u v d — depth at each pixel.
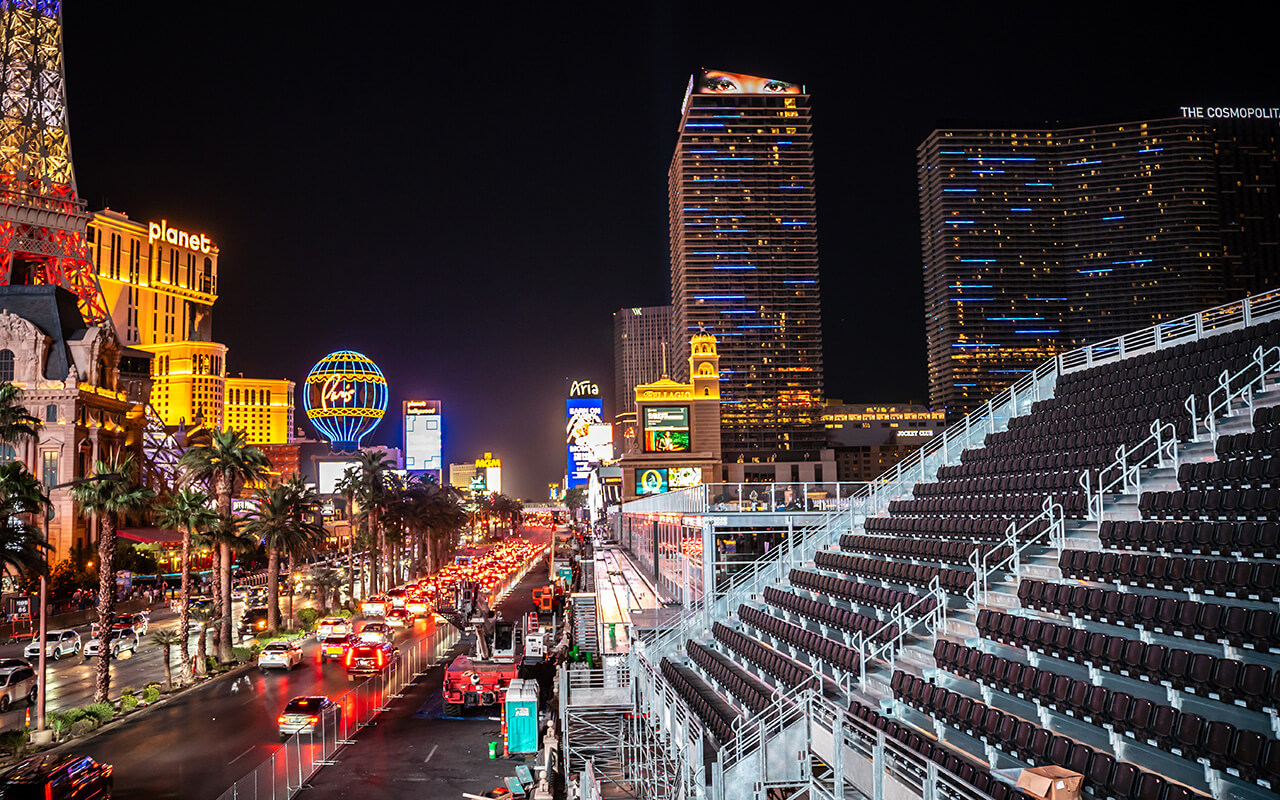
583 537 181.88
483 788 28.77
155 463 143.50
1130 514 24.34
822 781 19.95
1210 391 27.39
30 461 104.44
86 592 84.69
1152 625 18.84
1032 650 20.95
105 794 25.89
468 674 40.41
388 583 121.19
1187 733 15.26
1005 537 27.73
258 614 70.62
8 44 148.25
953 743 20.41
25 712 40.47
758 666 30.97
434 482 139.62
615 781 28.41
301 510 71.88
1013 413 41.19
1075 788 12.77
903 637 25.98
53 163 147.50
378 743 34.84
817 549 41.00
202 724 37.91
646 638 39.84
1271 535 18.50
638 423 185.25
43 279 147.25
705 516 43.12
